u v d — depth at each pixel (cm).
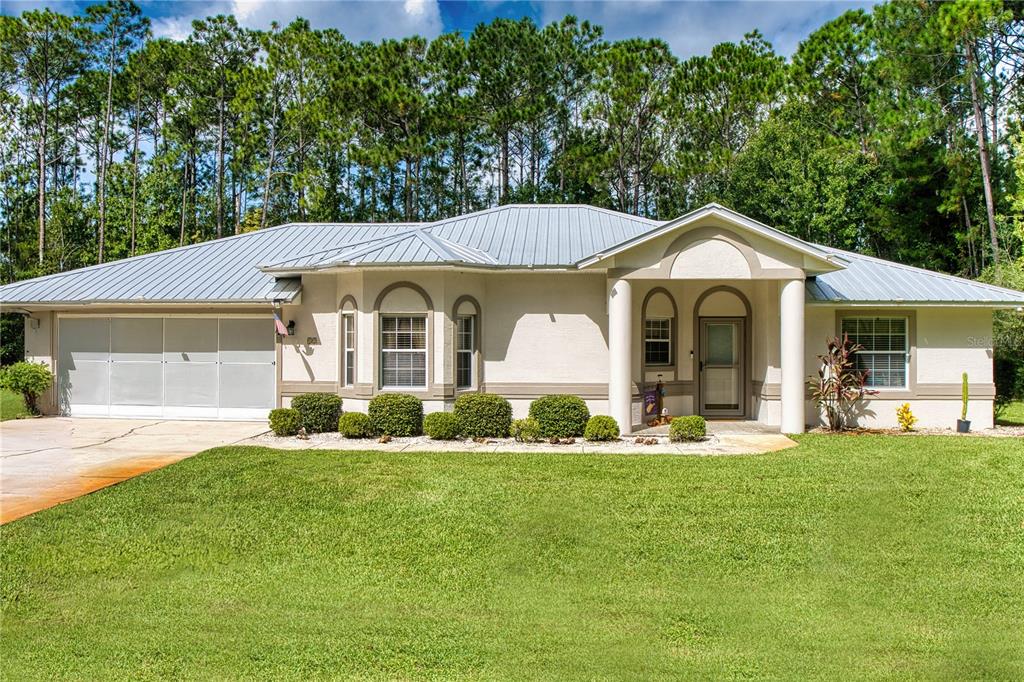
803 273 1440
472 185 4094
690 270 1441
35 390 1725
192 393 1734
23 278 3403
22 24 3569
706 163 3388
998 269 2375
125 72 3853
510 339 1573
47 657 516
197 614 594
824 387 1526
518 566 707
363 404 1495
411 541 779
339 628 564
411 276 1479
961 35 2566
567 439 1394
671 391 1673
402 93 3334
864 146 3203
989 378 1580
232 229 4250
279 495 954
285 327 1620
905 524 824
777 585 655
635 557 728
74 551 746
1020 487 983
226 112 3903
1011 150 2686
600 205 3659
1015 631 555
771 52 3734
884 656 513
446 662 505
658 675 484
